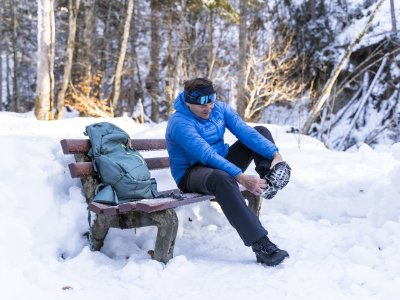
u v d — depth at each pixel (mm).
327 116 15625
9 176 2881
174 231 2693
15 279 2332
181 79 17406
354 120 14617
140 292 2311
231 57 20344
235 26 20969
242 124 3170
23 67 28594
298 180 4660
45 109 10688
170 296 2264
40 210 2852
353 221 3736
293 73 16922
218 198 2732
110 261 2762
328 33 17031
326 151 6457
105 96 20906
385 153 5832
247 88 14297
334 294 2234
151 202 2594
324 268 2584
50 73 10672
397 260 2631
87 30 16906
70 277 2471
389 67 14711
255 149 3092
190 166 3088
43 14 10477
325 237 3254
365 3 16781
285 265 2652
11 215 2709
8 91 28516
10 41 26359
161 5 20109
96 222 2838
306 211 4109
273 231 3406
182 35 16016
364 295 2211
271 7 18922
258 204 3529
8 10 25172
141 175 2998
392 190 3490
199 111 2980
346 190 4414
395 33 14773
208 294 2277
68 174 3158
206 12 20156
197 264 2725
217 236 3375
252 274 2533
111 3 21625
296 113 16797
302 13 17812
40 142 3271
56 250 2770
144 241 3109
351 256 2705
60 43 22797
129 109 21688
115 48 23250
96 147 2996
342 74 15898
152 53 20938
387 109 14250
